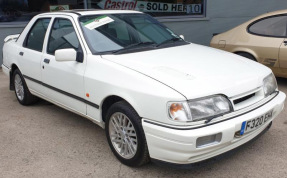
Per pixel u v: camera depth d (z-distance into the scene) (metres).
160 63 3.19
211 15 9.42
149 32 4.12
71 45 3.78
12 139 3.92
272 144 3.53
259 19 5.79
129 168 3.18
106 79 3.18
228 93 2.78
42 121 4.48
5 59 5.40
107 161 3.33
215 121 2.66
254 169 3.06
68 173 3.13
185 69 3.04
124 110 2.99
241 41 5.86
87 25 3.77
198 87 2.70
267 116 3.05
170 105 2.62
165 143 2.64
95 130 4.13
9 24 7.64
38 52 4.39
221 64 3.25
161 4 8.95
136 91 2.85
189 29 9.23
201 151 2.61
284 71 5.39
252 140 3.06
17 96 5.23
